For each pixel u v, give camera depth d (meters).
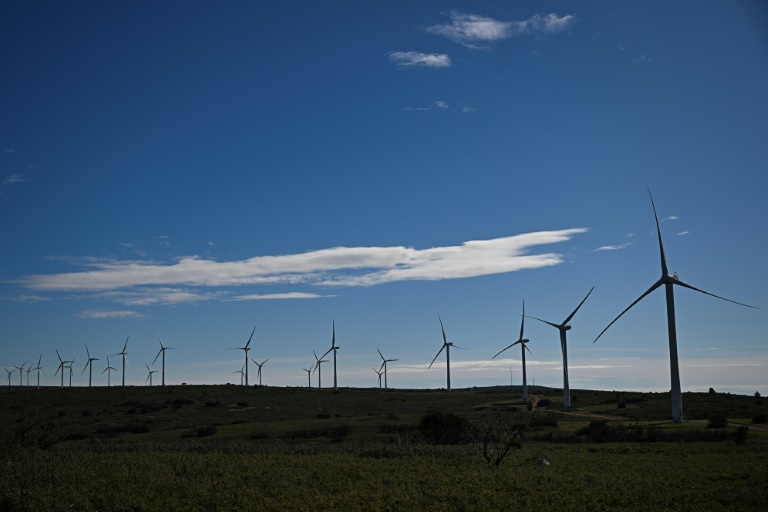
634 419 105.88
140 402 153.12
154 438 88.88
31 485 35.03
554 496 34.84
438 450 55.41
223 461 46.00
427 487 37.41
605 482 39.09
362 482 38.94
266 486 37.06
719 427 89.06
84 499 31.89
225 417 128.88
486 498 34.28
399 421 107.56
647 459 52.38
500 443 61.78
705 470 44.72
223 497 33.50
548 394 173.38
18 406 144.38
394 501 33.34
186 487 35.50
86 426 112.00
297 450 56.59
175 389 183.88
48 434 56.75
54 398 159.88
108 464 42.09
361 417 121.31
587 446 66.94
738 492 35.25
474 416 113.25
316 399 161.62
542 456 53.78
